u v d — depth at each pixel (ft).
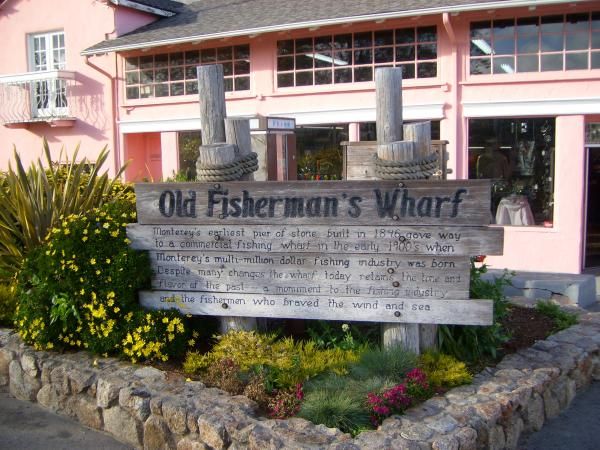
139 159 43.01
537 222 31.63
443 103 32.01
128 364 15.72
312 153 35.53
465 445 11.98
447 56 31.83
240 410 13.10
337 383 13.62
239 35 34.73
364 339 16.12
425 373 14.08
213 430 12.56
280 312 15.28
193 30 37.58
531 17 30.58
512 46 31.04
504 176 32.01
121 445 14.28
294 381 14.01
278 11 36.96
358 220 14.69
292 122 23.63
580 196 30.50
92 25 42.06
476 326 16.29
